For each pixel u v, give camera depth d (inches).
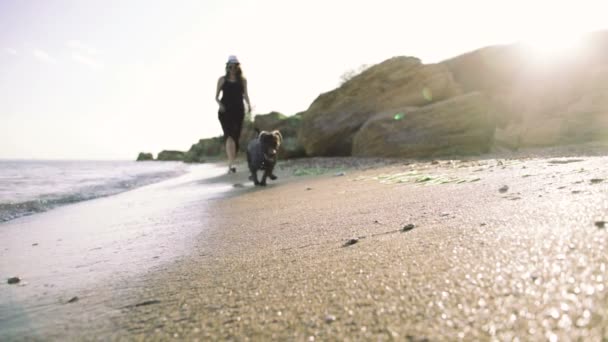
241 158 1082.1
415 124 470.3
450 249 60.2
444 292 45.1
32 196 289.6
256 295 57.1
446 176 169.8
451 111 458.3
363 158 490.9
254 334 44.4
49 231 154.6
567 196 80.5
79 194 305.6
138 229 141.3
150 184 394.6
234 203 186.1
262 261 77.5
